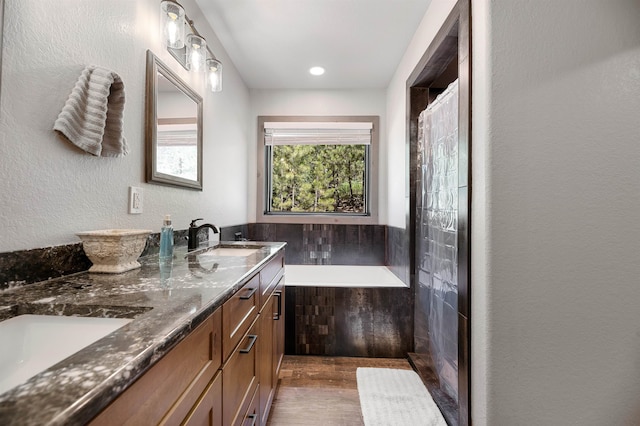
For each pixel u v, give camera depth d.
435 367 2.11
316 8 2.08
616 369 1.24
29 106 0.90
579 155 1.25
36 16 0.92
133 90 1.39
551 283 1.25
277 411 1.79
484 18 1.27
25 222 0.90
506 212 1.25
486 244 1.26
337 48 2.58
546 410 1.25
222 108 2.54
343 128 3.41
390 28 2.30
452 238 1.80
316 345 2.53
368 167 3.47
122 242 1.09
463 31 1.45
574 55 1.26
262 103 3.43
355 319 2.52
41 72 0.94
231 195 2.80
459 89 1.49
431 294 2.17
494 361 1.25
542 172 1.25
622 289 1.25
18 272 0.88
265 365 1.54
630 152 1.25
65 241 1.04
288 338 2.54
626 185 1.25
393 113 3.08
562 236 1.25
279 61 2.80
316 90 3.42
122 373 0.45
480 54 1.31
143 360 0.50
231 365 0.99
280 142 3.43
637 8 1.26
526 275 1.25
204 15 2.14
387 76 3.12
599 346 1.25
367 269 3.32
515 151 1.25
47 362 0.70
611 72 1.26
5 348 0.70
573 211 1.25
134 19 1.39
